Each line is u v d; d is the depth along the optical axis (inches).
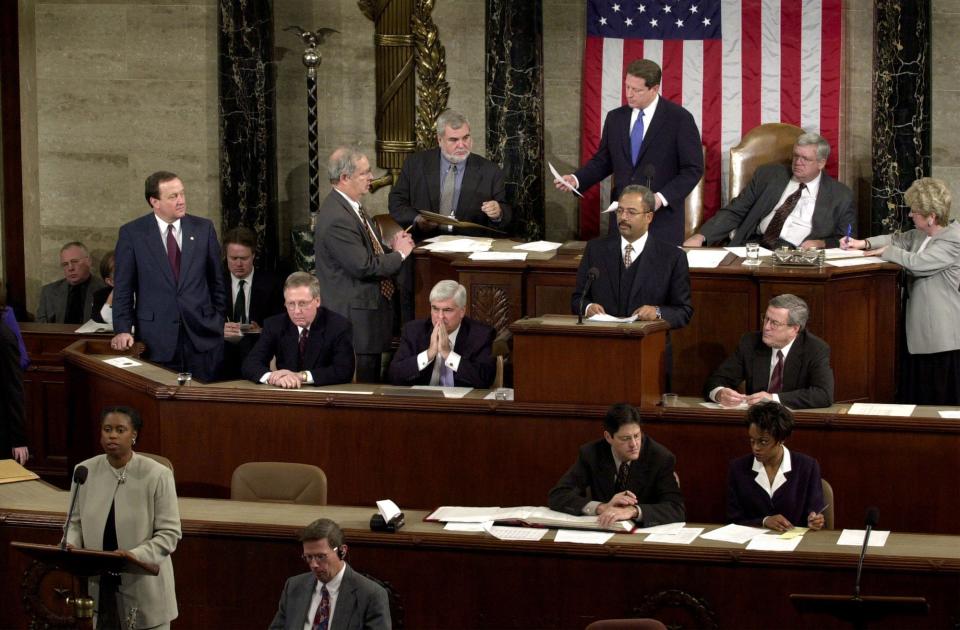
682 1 657.6
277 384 453.7
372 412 442.0
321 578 326.0
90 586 360.8
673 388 527.2
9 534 382.9
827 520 383.9
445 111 608.4
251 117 661.9
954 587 336.5
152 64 671.1
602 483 383.9
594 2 661.3
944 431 409.1
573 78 674.8
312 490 405.4
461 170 581.3
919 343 527.8
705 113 658.8
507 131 649.0
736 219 586.2
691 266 517.3
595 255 463.8
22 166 685.3
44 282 689.0
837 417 415.5
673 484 378.9
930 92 622.2
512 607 359.9
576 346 423.8
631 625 312.3
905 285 557.6
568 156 679.1
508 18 644.1
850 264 515.5
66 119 678.5
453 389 450.3
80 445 506.0
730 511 386.6
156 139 674.8
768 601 346.3
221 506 393.4
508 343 520.7
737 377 444.8
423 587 363.3
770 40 655.1
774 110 655.8
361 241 499.8
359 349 504.7
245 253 593.6
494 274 526.9
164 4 666.8
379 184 668.7
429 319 472.1
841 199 570.6
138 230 512.1
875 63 627.5
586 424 425.7
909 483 414.0
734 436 420.2
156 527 353.4
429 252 547.8
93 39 672.4
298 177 695.7
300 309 460.8
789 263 514.6
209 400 452.1
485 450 435.5
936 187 522.0
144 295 513.3
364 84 689.0
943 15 649.0
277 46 688.4
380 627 325.7
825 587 343.0
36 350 587.2
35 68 679.7
